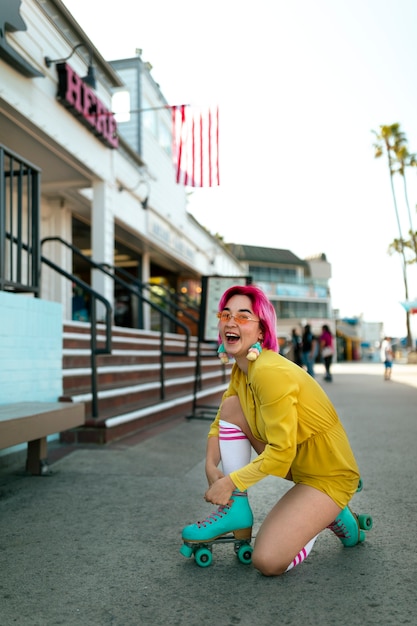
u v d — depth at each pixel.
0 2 6.37
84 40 8.91
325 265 52.75
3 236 4.42
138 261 15.70
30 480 3.88
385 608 1.96
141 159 12.58
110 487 3.69
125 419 5.48
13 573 2.31
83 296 13.43
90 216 12.37
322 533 2.81
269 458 2.13
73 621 1.88
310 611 1.94
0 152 4.36
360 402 9.58
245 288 2.33
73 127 8.71
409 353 35.91
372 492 3.59
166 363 9.27
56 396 5.18
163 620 1.88
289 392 2.13
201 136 9.13
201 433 5.82
